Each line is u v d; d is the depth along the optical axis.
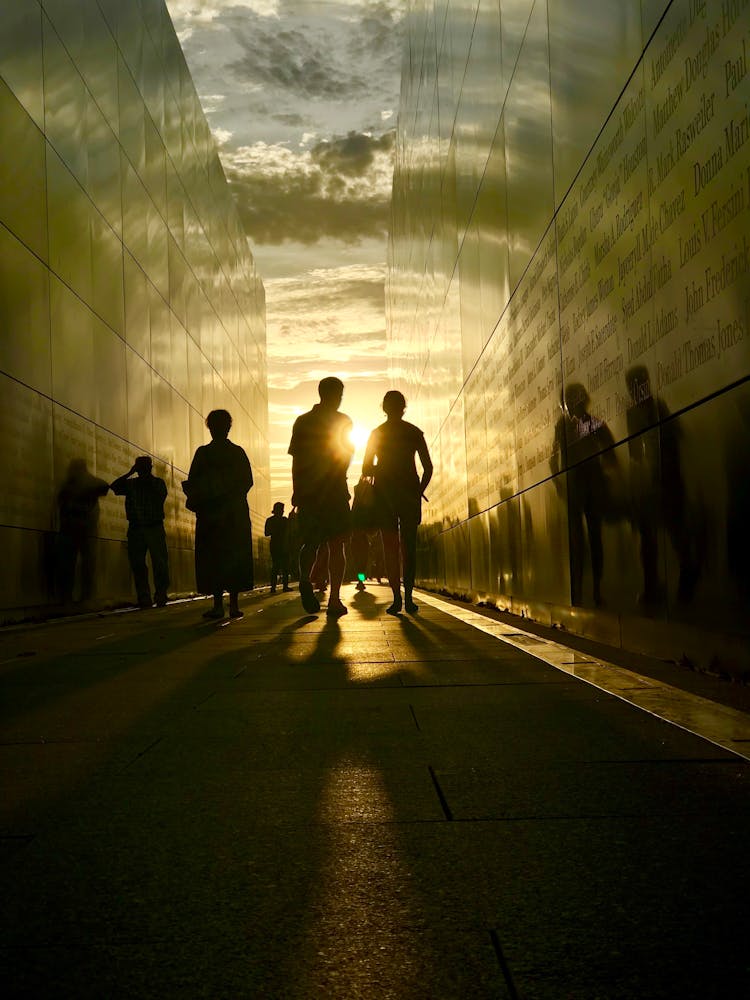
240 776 2.94
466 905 1.87
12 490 9.62
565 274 6.82
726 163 3.91
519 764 2.99
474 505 12.11
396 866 2.10
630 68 5.21
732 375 3.93
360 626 8.30
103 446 13.37
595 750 3.15
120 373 14.56
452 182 13.69
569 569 6.98
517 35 8.44
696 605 4.49
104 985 1.57
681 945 1.65
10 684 5.01
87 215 12.93
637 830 2.30
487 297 10.55
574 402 6.63
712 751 3.09
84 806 2.63
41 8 11.13
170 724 3.80
